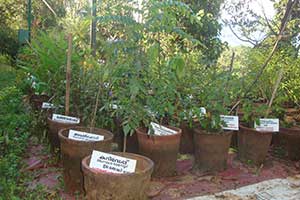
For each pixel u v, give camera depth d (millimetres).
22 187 2596
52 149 3156
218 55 6426
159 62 2736
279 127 3533
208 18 6250
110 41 2656
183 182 2867
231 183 2896
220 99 3182
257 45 5699
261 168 3246
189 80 3207
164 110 2863
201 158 3131
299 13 5793
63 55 3371
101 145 2514
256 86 3658
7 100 4832
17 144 3371
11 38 10672
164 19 2422
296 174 3150
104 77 2592
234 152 3674
